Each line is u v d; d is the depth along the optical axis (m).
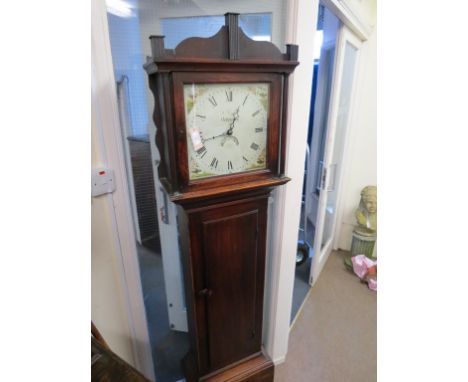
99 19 0.79
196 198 0.82
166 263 1.44
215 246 0.99
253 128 0.88
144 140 1.15
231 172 0.88
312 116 2.83
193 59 0.70
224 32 0.73
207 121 0.80
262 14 1.13
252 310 1.19
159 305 1.54
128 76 1.04
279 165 0.97
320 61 2.48
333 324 1.91
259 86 0.84
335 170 2.50
